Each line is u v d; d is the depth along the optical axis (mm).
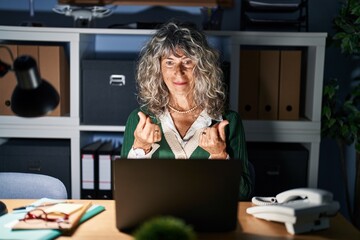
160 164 1225
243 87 2445
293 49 2701
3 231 1274
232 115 1912
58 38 2350
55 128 2426
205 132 1794
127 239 1261
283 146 2582
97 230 1327
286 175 2461
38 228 1289
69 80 2605
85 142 2596
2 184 1787
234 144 1859
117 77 2406
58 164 2439
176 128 1865
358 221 2545
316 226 1352
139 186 1235
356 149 2354
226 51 2551
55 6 2600
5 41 2523
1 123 2420
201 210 1259
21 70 1196
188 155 1801
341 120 2387
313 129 2436
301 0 2531
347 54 2480
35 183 1786
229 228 1287
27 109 1218
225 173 1240
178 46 1851
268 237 1295
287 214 1317
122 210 1256
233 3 2699
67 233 1294
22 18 2715
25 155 2426
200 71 1878
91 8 2504
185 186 1239
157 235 931
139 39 2736
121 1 2693
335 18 2445
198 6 2703
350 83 2768
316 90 2408
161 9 2725
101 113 2434
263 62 2426
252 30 2615
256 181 2459
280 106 2461
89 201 1592
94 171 2441
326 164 2861
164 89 1920
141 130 1787
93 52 2744
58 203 1521
